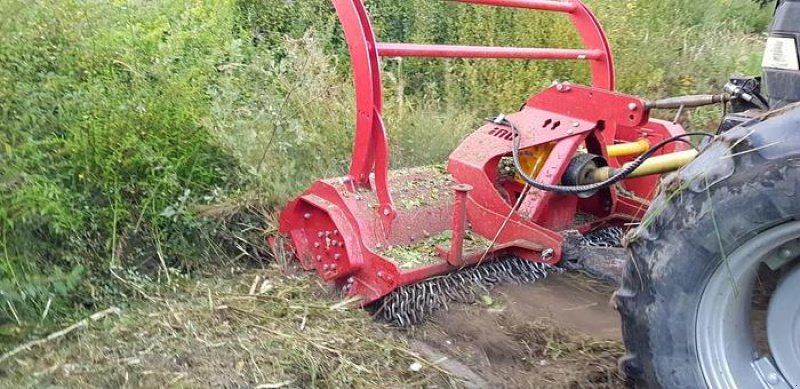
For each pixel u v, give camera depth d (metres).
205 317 3.18
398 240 3.39
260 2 5.72
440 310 3.25
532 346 3.05
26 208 3.23
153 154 3.79
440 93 5.64
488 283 3.41
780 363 2.27
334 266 3.42
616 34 6.05
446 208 3.56
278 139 4.23
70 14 4.13
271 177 4.09
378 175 3.28
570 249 3.35
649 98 6.16
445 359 2.99
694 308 2.21
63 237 3.42
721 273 2.16
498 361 2.99
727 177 2.09
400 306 3.20
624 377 2.71
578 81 5.81
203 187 4.00
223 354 2.92
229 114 4.20
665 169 3.12
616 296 2.39
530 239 3.41
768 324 2.28
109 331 3.02
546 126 3.60
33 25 3.95
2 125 3.53
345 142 4.54
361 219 3.33
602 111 3.48
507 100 5.38
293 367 2.87
